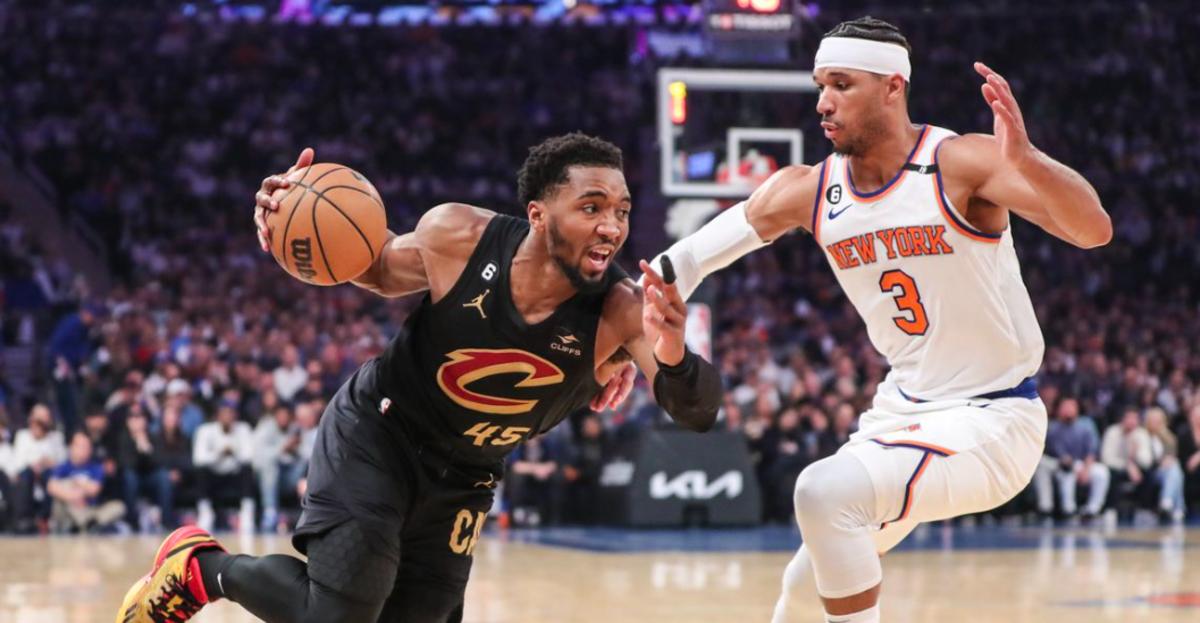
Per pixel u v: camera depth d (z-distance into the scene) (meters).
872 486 3.85
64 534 12.73
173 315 15.79
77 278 18.52
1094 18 24.16
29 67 22.59
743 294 19.50
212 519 13.27
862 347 16.77
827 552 3.84
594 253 3.57
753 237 4.31
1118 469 14.84
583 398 3.92
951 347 4.02
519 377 3.76
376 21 24.70
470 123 23.39
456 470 3.96
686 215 12.81
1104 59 23.92
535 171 3.57
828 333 17.66
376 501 3.81
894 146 3.97
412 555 4.02
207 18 23.80
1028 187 3.76
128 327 15.08
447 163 22.88
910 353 4.09
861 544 3.85
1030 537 12.59
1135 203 21.94
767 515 13.77
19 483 12.84
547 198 3.55
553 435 13.80
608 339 3.73
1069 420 14.73
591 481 13.87
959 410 3.98
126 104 22.44
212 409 13.73
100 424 13.10
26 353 17.94
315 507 3.84
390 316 17.11
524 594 7.72
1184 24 24.14
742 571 9.12
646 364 3.62
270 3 24.27
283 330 15.45
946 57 23.92
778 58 12.89
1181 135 23.17
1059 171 3.62
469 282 3.72
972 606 7.20
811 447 13.80
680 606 7.14
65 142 21.77
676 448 12.95
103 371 14.47
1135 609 7.06
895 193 3.96
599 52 24.56
